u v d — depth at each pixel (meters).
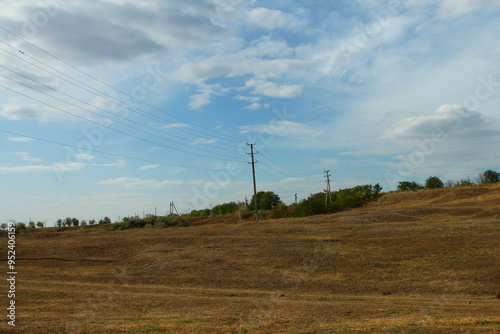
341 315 12.88
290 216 68.12
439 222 34.47
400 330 10.15
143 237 33.72
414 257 22.52
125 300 16.19
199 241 30.09
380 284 18.94
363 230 31.27
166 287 19.84
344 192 80.50
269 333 10.34
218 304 15.30
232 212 92.06
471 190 63.53
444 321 11.15
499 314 12.58
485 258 20.89
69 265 26.03
